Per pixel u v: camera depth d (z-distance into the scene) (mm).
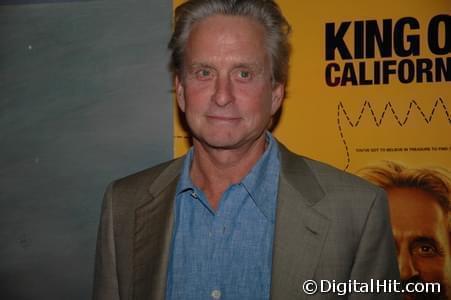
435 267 1377
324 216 938
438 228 1379
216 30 905
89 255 1548
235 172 984
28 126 1581
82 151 1554
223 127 898
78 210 1555
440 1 1394
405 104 1410
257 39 914
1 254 1596
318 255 909
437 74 1394
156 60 1518
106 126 1544
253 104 907
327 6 1453
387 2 1420
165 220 987
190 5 944
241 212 966
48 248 1569
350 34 1440
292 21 1471
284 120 1476
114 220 1063
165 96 1511
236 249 943
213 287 927
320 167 1049
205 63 898
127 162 1529
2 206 1592
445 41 1390
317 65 1458
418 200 1395
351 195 979
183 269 948
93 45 1550
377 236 966
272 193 984
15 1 1591
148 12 1522
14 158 1587
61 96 1566
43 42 1574
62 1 1566
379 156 1422
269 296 905
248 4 924
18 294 1581
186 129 1495
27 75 1581
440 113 1390
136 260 990
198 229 972
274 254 911
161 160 1511
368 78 1431
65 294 1559
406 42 1411
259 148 997
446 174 1380
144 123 1522
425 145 1397
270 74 950
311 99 1462
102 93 1547
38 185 1575
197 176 1024
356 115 1437
